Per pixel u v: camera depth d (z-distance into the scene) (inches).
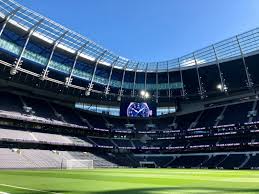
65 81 2952.8
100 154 3120.1
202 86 3358.8
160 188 669.9
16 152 2250.2
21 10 2309.3
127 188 664.4
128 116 3582.7
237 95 3376.0
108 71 3324.3
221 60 3110.2
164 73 3545.8
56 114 3102.9
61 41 2714.1
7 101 2787.9
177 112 3673.7
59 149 2817.4
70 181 871.1
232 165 2655.0
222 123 3171.8
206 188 669.9
